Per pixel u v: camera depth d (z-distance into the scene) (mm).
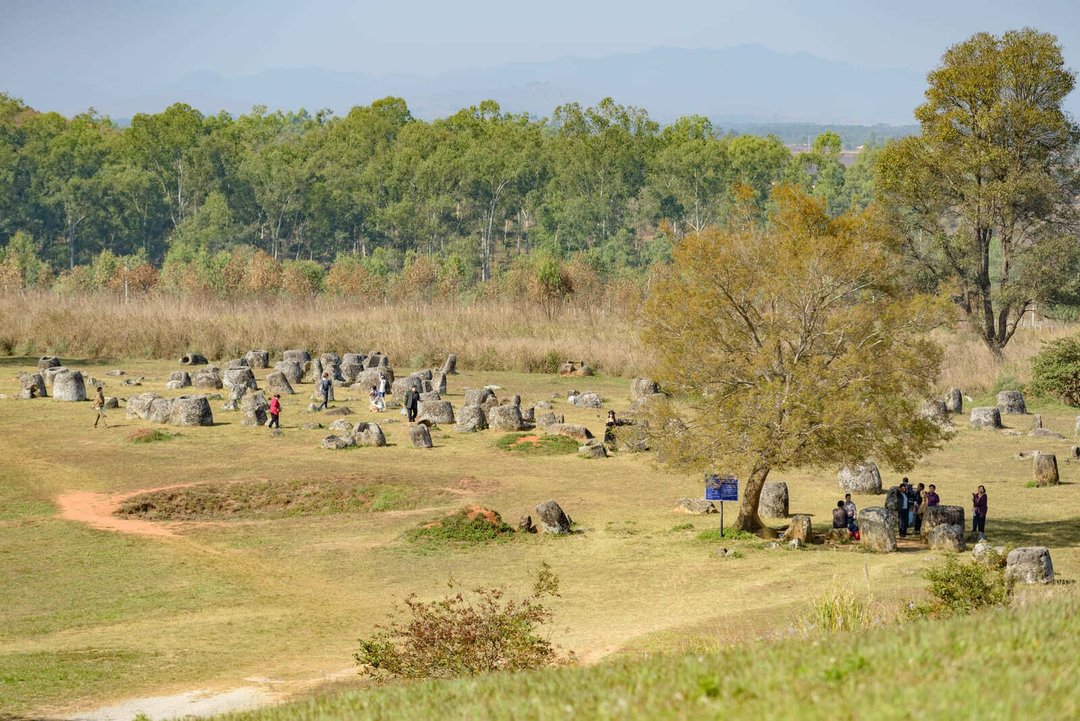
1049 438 84562
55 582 46469
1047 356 104500
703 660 17344
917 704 12703
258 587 45969
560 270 155750
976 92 118875
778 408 52406
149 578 47188
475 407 84062
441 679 27609
